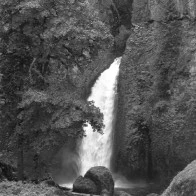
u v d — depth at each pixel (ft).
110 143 94.12
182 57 89.20
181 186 21.85
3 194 38.19
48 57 58.23
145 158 89.45
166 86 90.17
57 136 54.29
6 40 58.44
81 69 60.44
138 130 90.43
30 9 52.11
